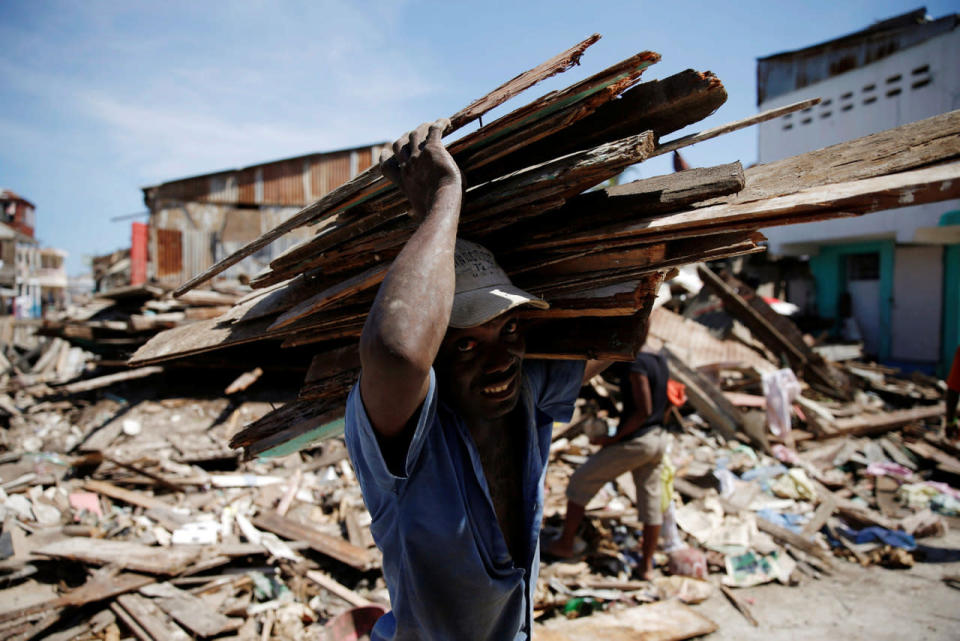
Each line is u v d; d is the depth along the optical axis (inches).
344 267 66.9
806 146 540.1
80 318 381.1
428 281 40.8
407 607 55.3
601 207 55.1
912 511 217.2
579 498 168.1
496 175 61.6
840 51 510.6
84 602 144.0
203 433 251.8
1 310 1123.9
